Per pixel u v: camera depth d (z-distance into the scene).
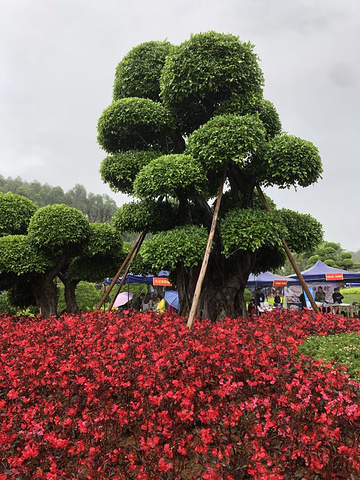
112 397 4.31
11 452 3.24
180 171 6.92
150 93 9.37
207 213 8.45
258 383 3.97
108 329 5.91
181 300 8.76
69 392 4.18
